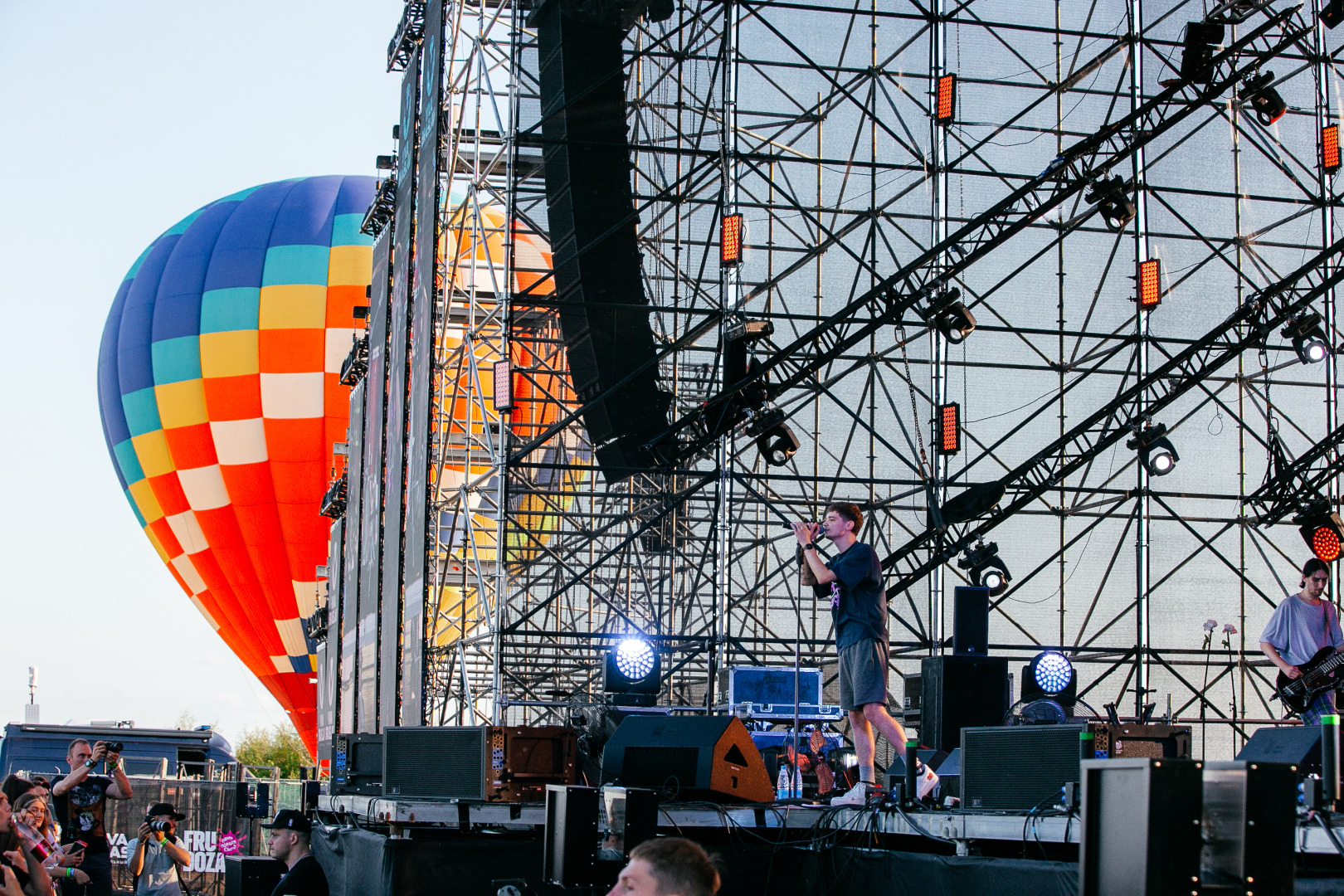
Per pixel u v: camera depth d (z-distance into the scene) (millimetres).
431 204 23516
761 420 21969
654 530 24062
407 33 27109
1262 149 25922
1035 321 25156
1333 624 12938
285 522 44031
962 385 24922
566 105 23109
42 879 11320
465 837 11680
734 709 18656
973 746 10492
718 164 23516
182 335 44938
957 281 24203
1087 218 24719
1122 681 24312
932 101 24922
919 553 24000
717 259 24781
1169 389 24922
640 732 12328
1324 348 23312
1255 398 25500
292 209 46344
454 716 26188
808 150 25078
